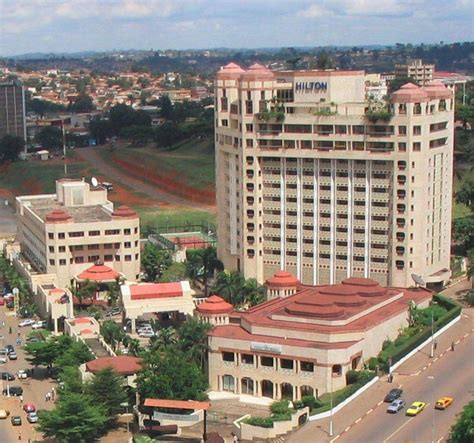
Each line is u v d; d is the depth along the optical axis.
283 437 182.38
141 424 195.25
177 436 190.62
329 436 179.25
